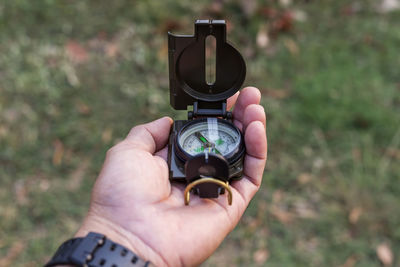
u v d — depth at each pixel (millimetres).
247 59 761
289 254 586
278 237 598
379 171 642
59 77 726
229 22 805
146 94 714
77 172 646
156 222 433
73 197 626
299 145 668
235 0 830
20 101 699
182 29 795
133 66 747
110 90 719
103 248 407
